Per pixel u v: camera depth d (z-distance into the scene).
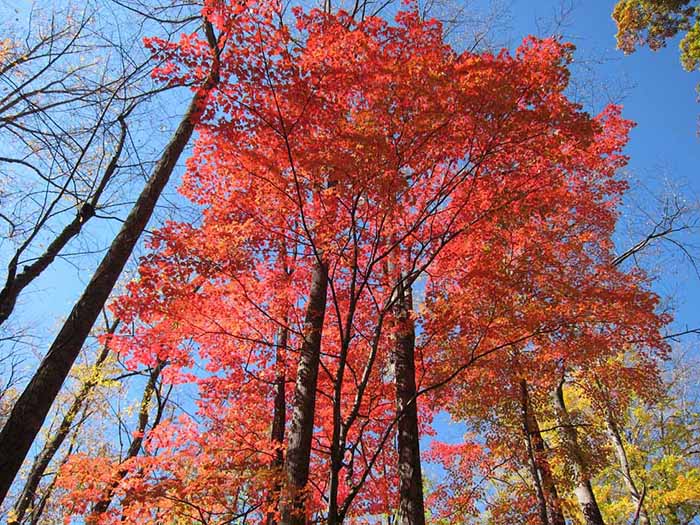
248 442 7.27
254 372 7.71
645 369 9.09
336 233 5.88
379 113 5.48
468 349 7.36
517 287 6.64
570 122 5.46
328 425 8.20
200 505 6.58
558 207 8.40
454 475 9.34
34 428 4.62
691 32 12.49
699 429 13.65
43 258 5.42
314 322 7.11
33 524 9.82
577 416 9.58
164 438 6.92
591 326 7.75
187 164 6.77
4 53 7.25
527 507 8.46
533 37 5.84
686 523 13.49
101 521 6.43
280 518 5.62
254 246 6.71
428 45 6.29
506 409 8.58
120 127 6.57
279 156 5.76
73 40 6.97
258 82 5.37
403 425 7.45
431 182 6.61
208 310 6.62
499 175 6.05
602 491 13.67
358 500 8.23
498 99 5.29
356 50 5.74
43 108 6.39
